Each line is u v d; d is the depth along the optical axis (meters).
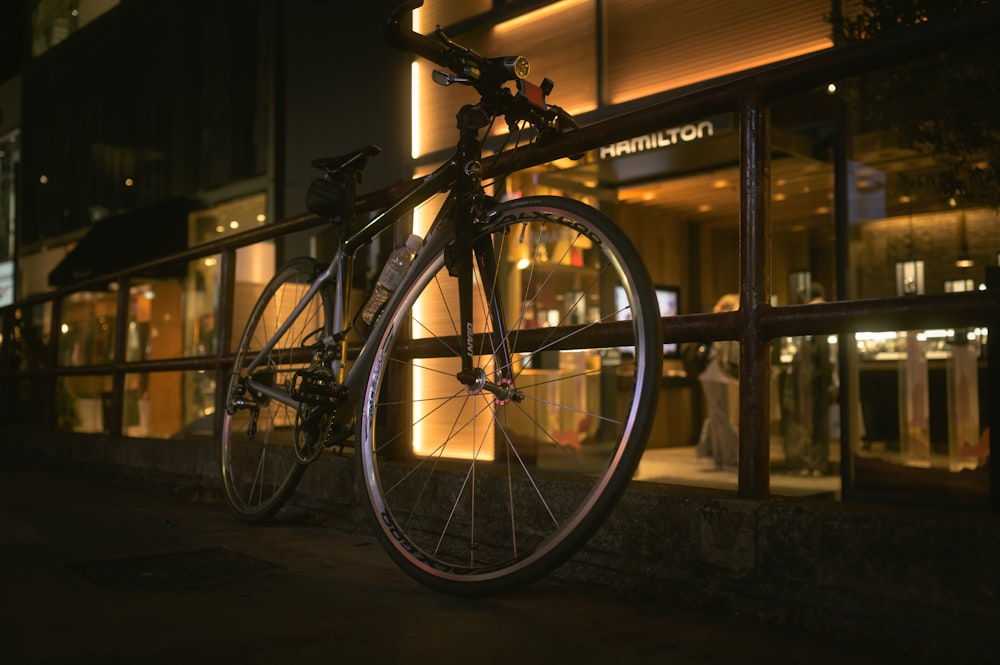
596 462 6.45
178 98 12.53
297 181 10.71
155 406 12.34
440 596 2.33
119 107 13.97
